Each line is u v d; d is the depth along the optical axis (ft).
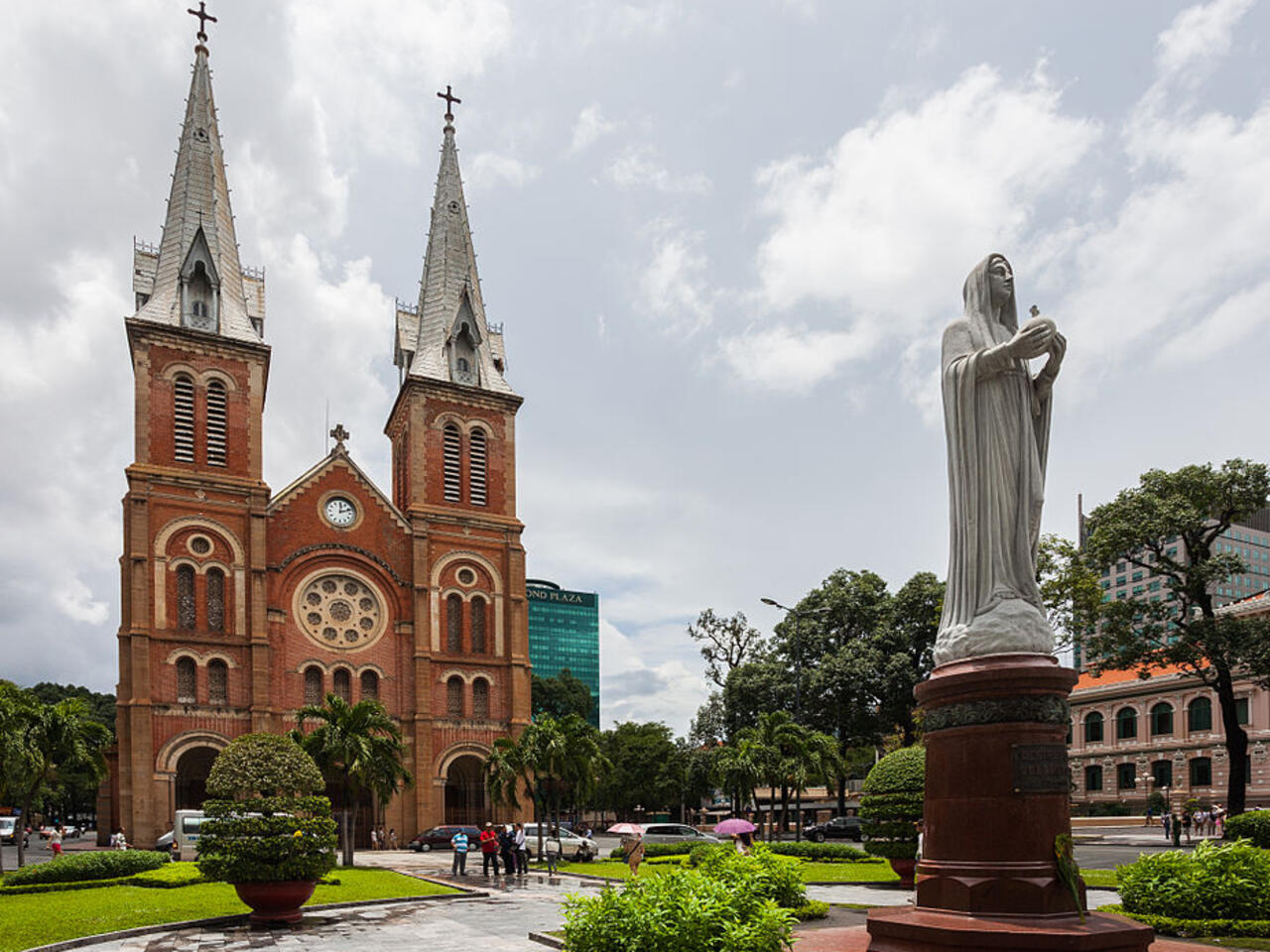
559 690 331.36
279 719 185.88
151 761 171.22
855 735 216.74
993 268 43.19
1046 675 36.09
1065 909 34.42
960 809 36.52
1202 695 208.23
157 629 177.99
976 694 37.04
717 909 32.48
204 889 89.04
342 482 204.85
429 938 63.87
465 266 238.48
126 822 167.84
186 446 189.57
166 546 181.98
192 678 180.34
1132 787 221.25
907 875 84.48
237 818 70.90
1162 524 144.15
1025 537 39.86
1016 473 40.29
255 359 198.70
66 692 327.47
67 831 261.24
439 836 181.98
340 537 201.87
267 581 190.29
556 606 628.69
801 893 54.54
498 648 211.82
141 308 195.21
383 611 202.69
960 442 41.16
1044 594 150.30
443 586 208.95
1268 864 52.42
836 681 208.33
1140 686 220.64
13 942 60.54
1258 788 192.24
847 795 297.53
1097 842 152.66
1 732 121.80
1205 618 144.77
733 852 57.26
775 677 215.72
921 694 39.37
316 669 193.98
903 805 82.02
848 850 115.55
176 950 60.03
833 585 231.50
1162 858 54.39
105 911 73.41
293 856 70.49
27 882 90.89
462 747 201.57
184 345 192.44
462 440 220.02
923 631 214.69
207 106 217.36
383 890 93.04
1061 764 35.91
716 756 168.45
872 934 36.11
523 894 93.61
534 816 202.69
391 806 190.70
